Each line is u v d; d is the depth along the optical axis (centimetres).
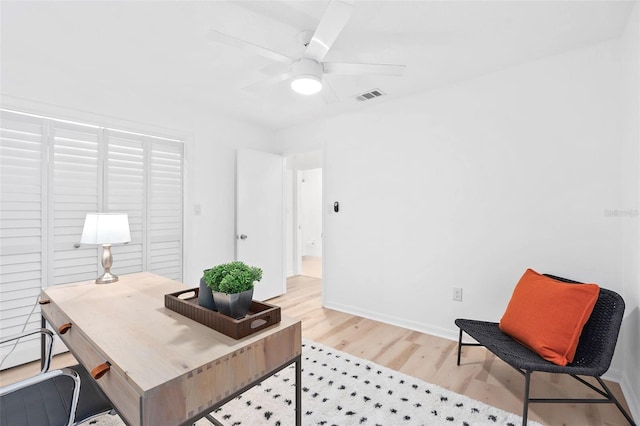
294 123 383
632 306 179
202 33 190
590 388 191
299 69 179
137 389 81
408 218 292
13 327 221
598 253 204
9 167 218
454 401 179
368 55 215
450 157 266
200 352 99
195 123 323
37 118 229
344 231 341
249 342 106
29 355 226
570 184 214
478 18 174
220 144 347
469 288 258
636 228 170
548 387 194
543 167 224
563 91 215
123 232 216
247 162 365
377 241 314
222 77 252
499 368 219
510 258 238
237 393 101
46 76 229
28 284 227
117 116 266
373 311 319
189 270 319
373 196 317
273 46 204
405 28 183
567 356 162
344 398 183
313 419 165
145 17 174
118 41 200
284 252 417
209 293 129
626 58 183
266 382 201
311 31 185
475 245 254
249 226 368
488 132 247
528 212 230
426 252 281
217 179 345
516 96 234
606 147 201
